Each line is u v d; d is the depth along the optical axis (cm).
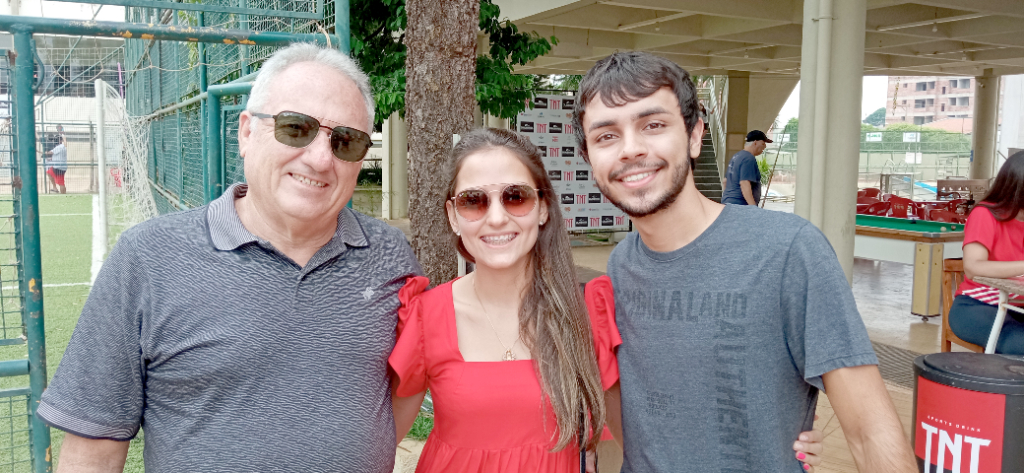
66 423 138
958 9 973
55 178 1705
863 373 135
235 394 144
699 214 153
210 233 148
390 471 163
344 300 156
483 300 171
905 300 763
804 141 578
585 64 1538
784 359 144
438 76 400
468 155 169
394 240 171
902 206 921
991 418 215
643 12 1112
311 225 152
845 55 563
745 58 1452
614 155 149
